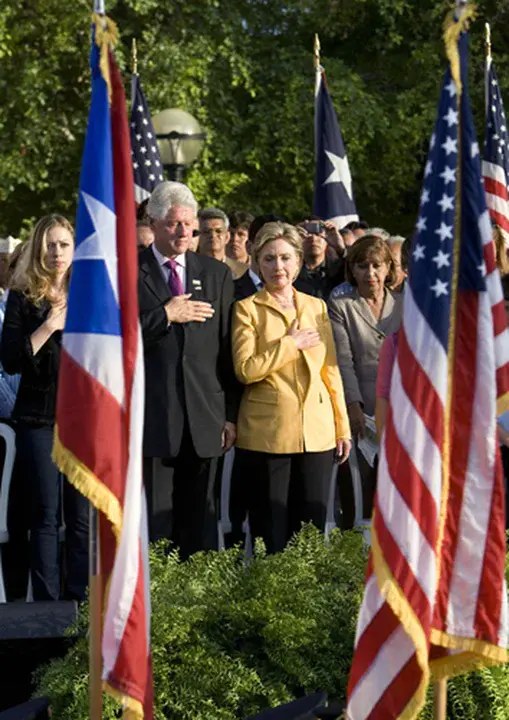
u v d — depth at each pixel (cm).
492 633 1469
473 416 1491
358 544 1878
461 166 1504
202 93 6238
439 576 1474
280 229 2262
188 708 1586
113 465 1396
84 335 1402
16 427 2133
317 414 2238
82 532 2127
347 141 6366
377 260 2469
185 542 2212
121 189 1441
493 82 3688
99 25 1434
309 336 2228
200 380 2183
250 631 1684
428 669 1426
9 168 5991
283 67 6506
